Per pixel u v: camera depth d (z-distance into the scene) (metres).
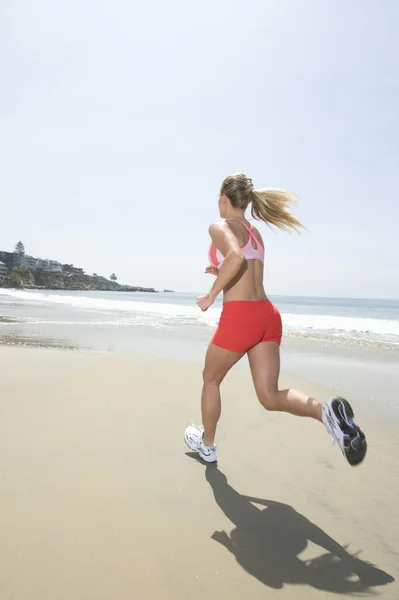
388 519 2.29
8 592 1.64
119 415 3.82
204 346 7.98
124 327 10.88
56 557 1.86
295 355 7.38
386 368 6.24
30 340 8.20
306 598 1.69
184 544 2.01
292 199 2.89
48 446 3.06
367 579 1.81
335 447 3.25
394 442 3.35
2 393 4.37
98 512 2.23
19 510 2.20
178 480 2.65
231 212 2.86
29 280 165.00
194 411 3.98
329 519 2.28
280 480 2.71
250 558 1.93
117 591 1.68
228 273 2.40
